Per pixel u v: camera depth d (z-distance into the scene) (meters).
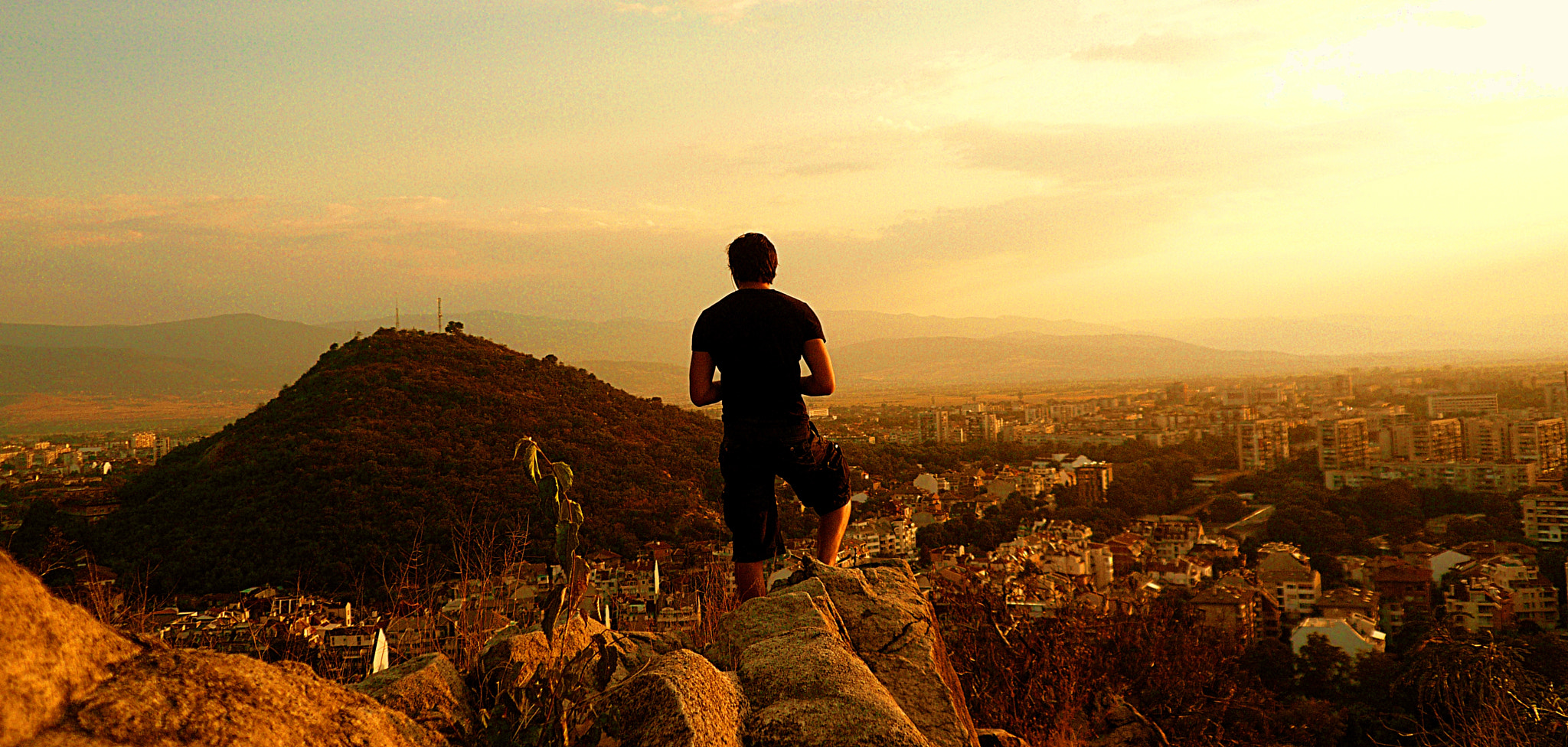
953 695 3.14
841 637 2.95
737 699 2.42
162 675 1.42
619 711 2.26
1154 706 7.13
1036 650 6.20
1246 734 7.77
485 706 2.51
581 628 2.99
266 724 1.50
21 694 1.17
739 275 3.93
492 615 4.05
